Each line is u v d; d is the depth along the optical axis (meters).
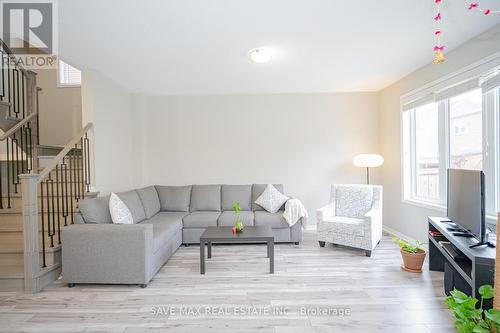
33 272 2.47
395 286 2.53
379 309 2.14
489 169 2.56
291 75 3.76
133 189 4.25
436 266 2.87
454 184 2.55
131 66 3.33
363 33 2.53
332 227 3.59
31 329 1.93
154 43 2.69
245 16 2.20
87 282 2.58
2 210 3.08
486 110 2.59
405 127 3.97
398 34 2.56
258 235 2.95
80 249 2.57
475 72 2.64
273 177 4.79
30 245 2.45
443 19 2.29
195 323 1.99
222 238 2.89
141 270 2.56
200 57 3.06
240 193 4.43
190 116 4.79
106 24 2.30
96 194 3.47
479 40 2.60
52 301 2.32
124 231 2.56
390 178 4.36
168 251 3.23
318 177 4.76
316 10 2.12
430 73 3.33
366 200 3.79
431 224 2.91
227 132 4.79
